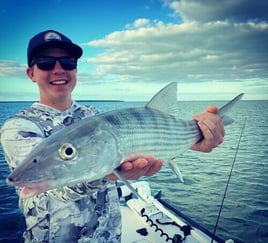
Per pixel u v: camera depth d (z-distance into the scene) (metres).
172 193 2.65
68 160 0.51
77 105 0.78
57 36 0.71
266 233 1.85
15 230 1.82
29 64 0.73
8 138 0.58
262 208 2.25
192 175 3.23
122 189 1.35
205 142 0.83
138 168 0.54
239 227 1.94
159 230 1.11
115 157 0.58
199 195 2.58
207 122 0.82
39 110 0.68
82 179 0.52
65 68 0.71
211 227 1.95
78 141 0.52
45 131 0.65
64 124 0.70
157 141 0.70
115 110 0.64
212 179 3.07
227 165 3.64
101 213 0.70
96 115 0.60
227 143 4.84
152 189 2.77
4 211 2.11
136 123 0.65
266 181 2.95
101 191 0.71
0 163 3.52
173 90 0.78
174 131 0.75
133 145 0.63
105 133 0.57
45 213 0.62
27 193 0.47
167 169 3.46
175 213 1.27
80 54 0.76
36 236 0.63
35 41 0.70
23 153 0.56
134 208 1.27
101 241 0.69
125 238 1.08
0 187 2.67
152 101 0.73
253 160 3.83
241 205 2.32
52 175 0.49
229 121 0.90
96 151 0.54
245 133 5.54
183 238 1.04
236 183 2.90
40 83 0.70
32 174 0.48
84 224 0.66
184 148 0.80
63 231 0.63
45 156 0.49
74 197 0.53
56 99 0.71
